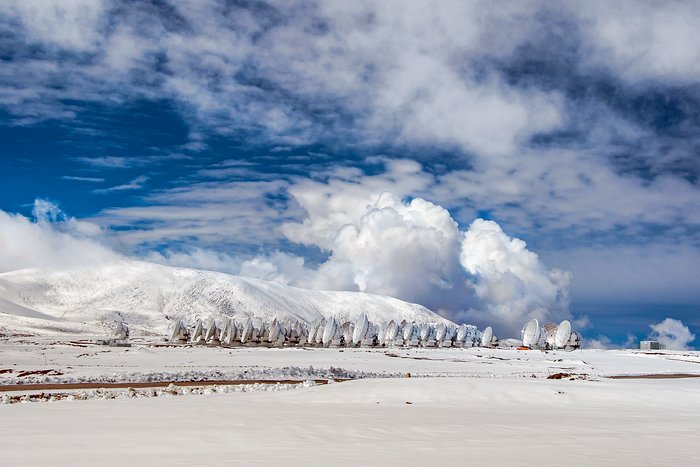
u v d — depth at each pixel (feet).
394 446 70.03
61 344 573.33
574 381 177.99
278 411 110.52
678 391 148.25
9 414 103.96
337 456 62.39
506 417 105.81
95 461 59.52
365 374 253.24
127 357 345.51
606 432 85.20
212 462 58.39
